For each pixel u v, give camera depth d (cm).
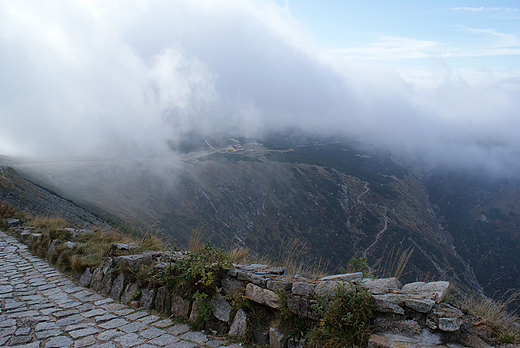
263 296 404
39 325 430
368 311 336
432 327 304
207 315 429
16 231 1234
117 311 488
